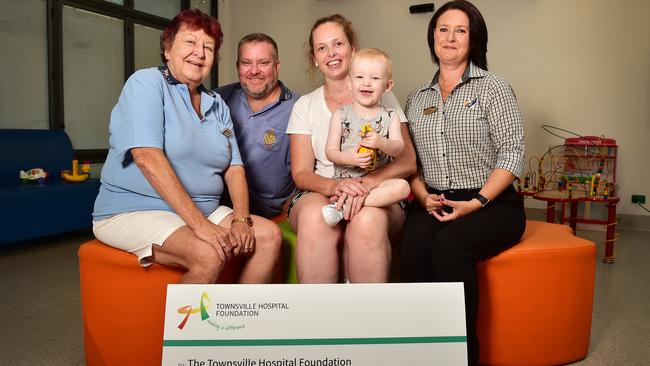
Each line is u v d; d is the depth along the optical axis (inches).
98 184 173.5
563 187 183.5
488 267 68.4
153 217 63.2
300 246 65.6
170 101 66.2
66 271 126.1
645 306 102.2
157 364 64.6
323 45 76.0
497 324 69.0
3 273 123.8
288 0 262.5
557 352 71.2
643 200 196.1
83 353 76.6
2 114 177.0
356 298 51.6
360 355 51.0
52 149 178.2
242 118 89.7
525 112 213.5
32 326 87.9
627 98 196.7
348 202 64.4
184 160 66.7
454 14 74.9
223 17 278.1
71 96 200.2
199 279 58.9
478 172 74.1
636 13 192.9
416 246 67.4
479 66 77.9
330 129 73.2
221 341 50.6
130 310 64.7
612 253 143.0
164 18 240.2
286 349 50.7
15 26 179.2
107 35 213.9
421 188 77.2
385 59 70.7
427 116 76.6
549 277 69.3
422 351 51.5
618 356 76.2
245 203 70.2
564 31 204.4
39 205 152.4
